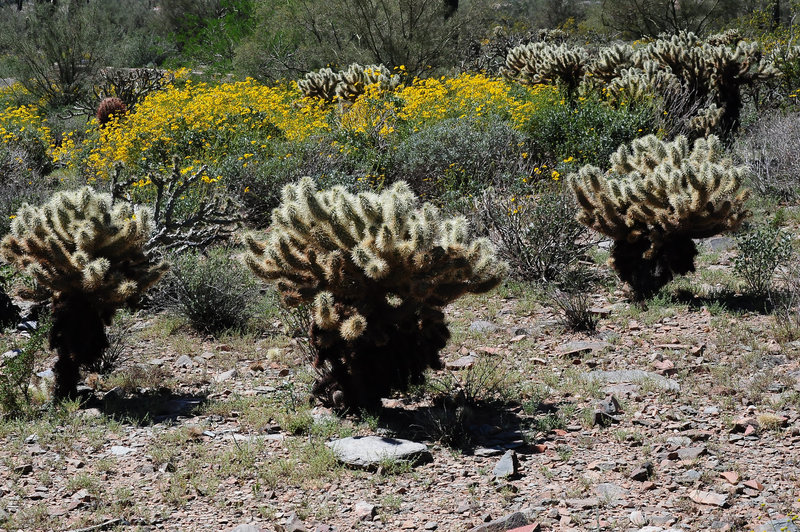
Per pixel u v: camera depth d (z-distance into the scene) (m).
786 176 10.39
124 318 7.57
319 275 4.94
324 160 11.66
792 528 3.49
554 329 6.92
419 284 4.77
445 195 10.09
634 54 15.48
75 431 5.00
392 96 14.30
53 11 27.16
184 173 10.84
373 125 12.97
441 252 4.91
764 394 5.17
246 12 30.42
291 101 17.14
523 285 8.11
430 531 3.73
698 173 6.94
